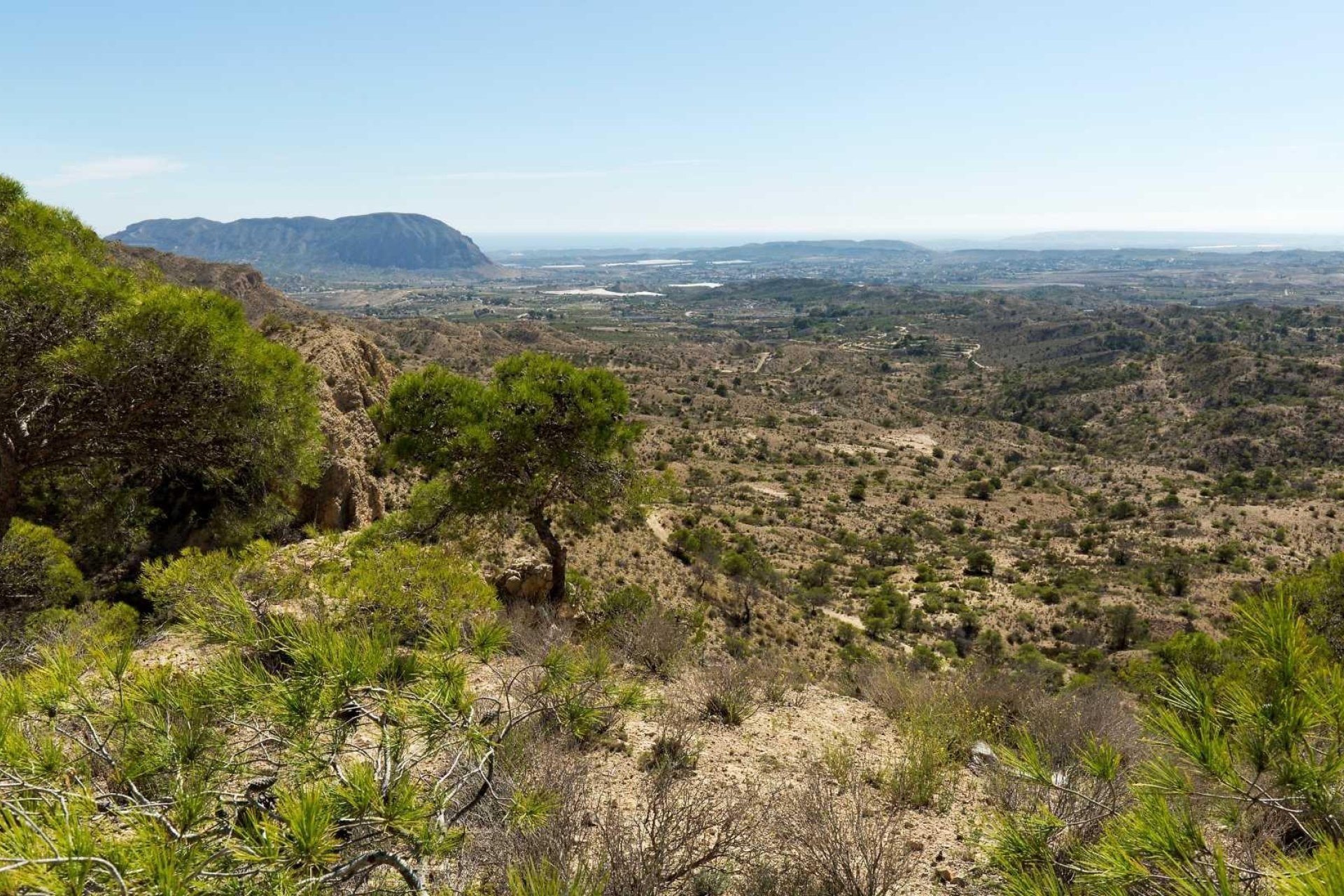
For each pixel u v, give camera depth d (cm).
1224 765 215
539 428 1246
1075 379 17538
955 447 13900
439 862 279
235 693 262
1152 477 11600
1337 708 212
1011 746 685
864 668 1025
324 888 226
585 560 2392
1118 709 679
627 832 396
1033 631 4634
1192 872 195
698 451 11025
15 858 168
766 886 369
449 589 536
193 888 188
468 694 298
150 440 961
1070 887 240
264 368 986
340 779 240
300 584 553
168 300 885
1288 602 238
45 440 920
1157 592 5556
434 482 1280
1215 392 14900
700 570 3162
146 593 526
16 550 1055
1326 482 10112
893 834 422
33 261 866
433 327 17888
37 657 543
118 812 213
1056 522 8675
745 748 635
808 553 5984
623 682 670
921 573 5809
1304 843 257
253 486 1238
